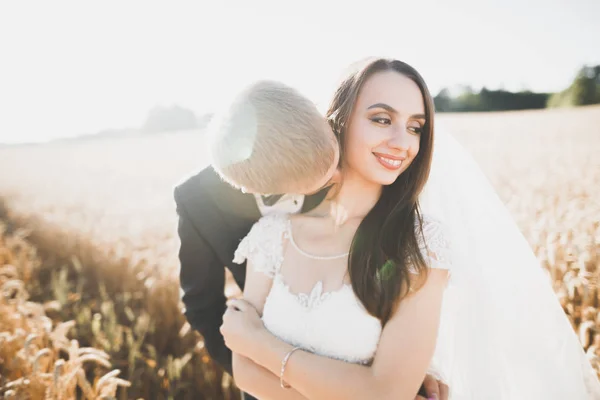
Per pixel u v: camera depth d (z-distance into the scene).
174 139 37.03
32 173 22.14
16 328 3.30
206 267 2.07
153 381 3.51
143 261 5.84
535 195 7.02
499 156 14.97
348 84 1.50
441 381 1.66
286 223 1.76
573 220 4.84
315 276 1.61
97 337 3.60
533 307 1.83
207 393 3.42
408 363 1.37
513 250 1.84
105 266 6.04
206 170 1.96
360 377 1.39
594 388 1.82
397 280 1.38
